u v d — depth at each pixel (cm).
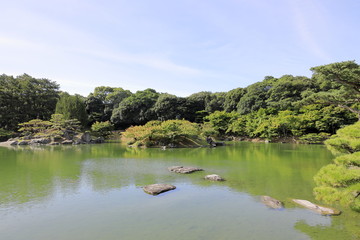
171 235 686
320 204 949
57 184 1234
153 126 3578
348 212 859
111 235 685
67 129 4325
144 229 724
